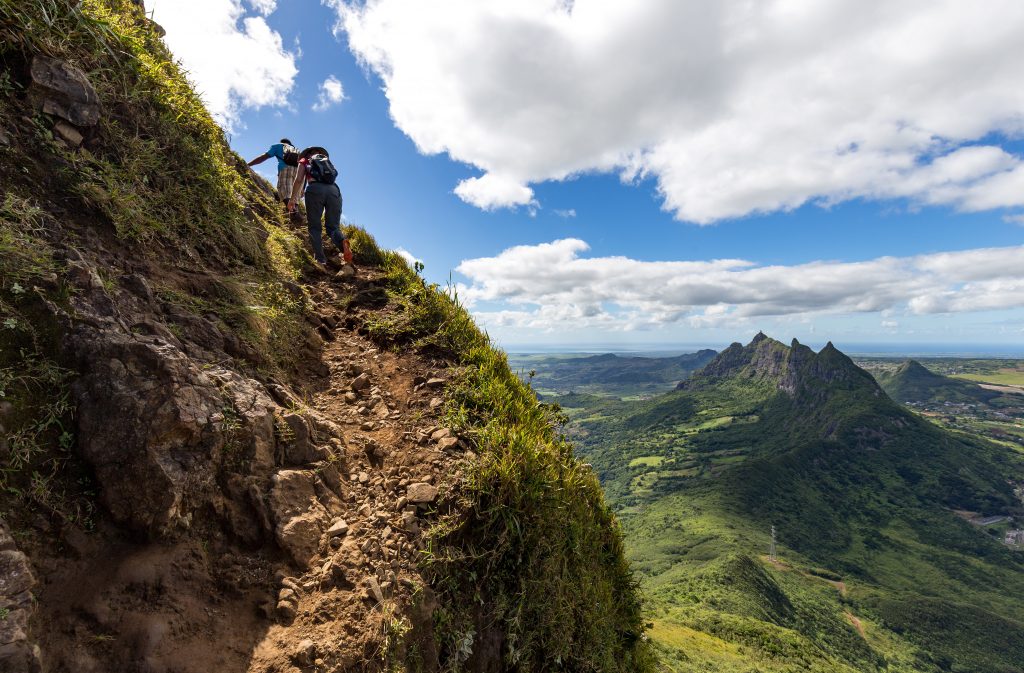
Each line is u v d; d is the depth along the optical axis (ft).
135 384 7.77
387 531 9.70
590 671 11.81
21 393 7.01
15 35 9.99
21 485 6.67
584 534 13.61
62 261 8.46
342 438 12.01
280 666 6.87
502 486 11.26
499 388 15.60
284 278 17.26
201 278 12.51
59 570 6.50
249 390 10.02
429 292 20.84
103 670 5.94
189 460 8.03
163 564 7.20
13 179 9.19
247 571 7.94
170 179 13.66
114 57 12.21
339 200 22.16
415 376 15.81
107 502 7.16
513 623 10.36
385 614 8.23
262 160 24.80
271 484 9.12
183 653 6.48
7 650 5.33
